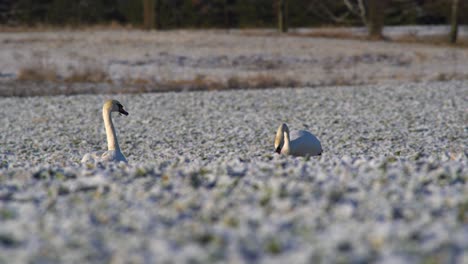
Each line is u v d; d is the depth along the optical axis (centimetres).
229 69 14425
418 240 2086
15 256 2014
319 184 2936
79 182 3102
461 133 7056
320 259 1908
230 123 8031
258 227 2277
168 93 11012
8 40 16938
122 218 2412
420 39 18588
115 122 8312
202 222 2366
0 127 7994
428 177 3069
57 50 15812
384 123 7831
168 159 4847
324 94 10588
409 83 12138
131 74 13362
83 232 2256
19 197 2820
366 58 15825
